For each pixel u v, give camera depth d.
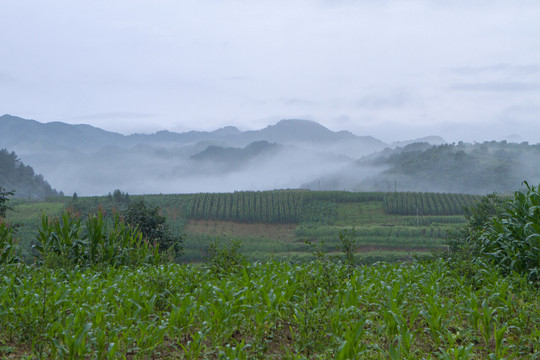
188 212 189.88
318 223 189.88
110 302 8.00
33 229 102.69
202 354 6.38
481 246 11.73
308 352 6.45
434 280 9.85
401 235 155.50
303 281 8.47
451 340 6.16
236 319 7.41
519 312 7.70
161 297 8.64
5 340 7.03
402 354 5.98
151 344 6.21
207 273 10.99
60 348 5.76
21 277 10.05
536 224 10.38
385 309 7.05
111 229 15.16
